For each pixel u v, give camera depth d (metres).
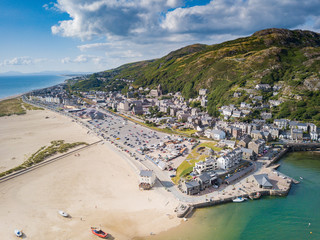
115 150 193.88
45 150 189.75
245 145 175.12
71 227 94.94
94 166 159.25
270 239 86.94
